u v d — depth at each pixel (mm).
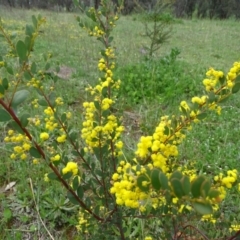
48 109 1719
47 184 2771
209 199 922
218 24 15125
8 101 1307
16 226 2473
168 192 1078
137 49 7316
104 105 1628
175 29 11977
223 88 1465
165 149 1401
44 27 9336
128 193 1146
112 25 2652
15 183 2855
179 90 4832
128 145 3377
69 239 2379
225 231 1961
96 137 1651
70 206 2611
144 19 6848
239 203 2621
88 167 1782
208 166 3109
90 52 6633
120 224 1821
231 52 8641
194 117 1465
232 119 4176
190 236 1784
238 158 3258
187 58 7520
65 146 3113
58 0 20156
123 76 4996
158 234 1865
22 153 1539
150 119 3955
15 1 19219
